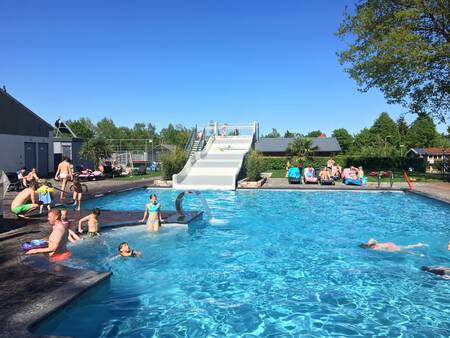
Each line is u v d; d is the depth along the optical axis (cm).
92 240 939
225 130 3547
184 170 2361
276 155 6462
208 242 983
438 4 2370
